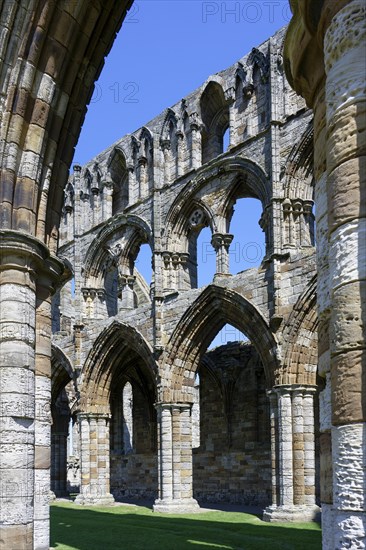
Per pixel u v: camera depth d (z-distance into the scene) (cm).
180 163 3325
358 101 580
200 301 2973
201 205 3155
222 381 3753
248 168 2898
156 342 3150
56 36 1270
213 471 3747
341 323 560
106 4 1344
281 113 2791
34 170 1254
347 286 560
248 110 2998
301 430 2473
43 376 1263
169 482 2981
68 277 1420
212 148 3316
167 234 3278
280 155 2745
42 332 1276
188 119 3338
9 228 1214
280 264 2633
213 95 3297
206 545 1870
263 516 2531
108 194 3800
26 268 1207
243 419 3647
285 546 1812
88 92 1394
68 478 5506
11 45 1230
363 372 537
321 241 657
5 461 1117
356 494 522
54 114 1304
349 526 521
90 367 3594
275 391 2548
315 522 2380
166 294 3195
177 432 3036
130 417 4650
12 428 1135
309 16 659
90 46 1356
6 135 1231
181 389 3070
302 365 2517
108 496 3450
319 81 697
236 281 2827
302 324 2530
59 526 2400
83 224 3919
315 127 709
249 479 3541
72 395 4434
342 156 582
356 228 563
